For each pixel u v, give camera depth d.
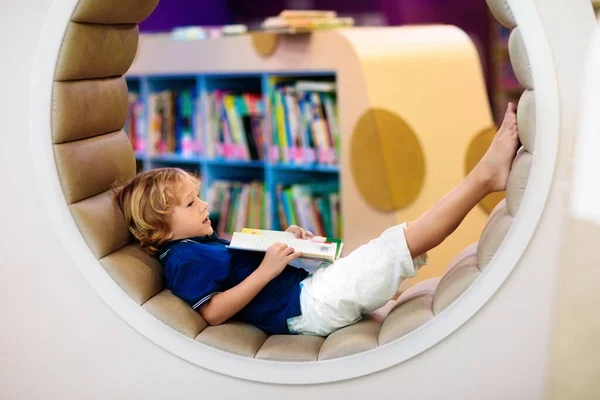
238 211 3.99
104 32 1.81
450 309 1.63
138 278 1.80
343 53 3.21
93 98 1.85
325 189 3.79
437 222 1.74
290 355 1.72
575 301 1.35
